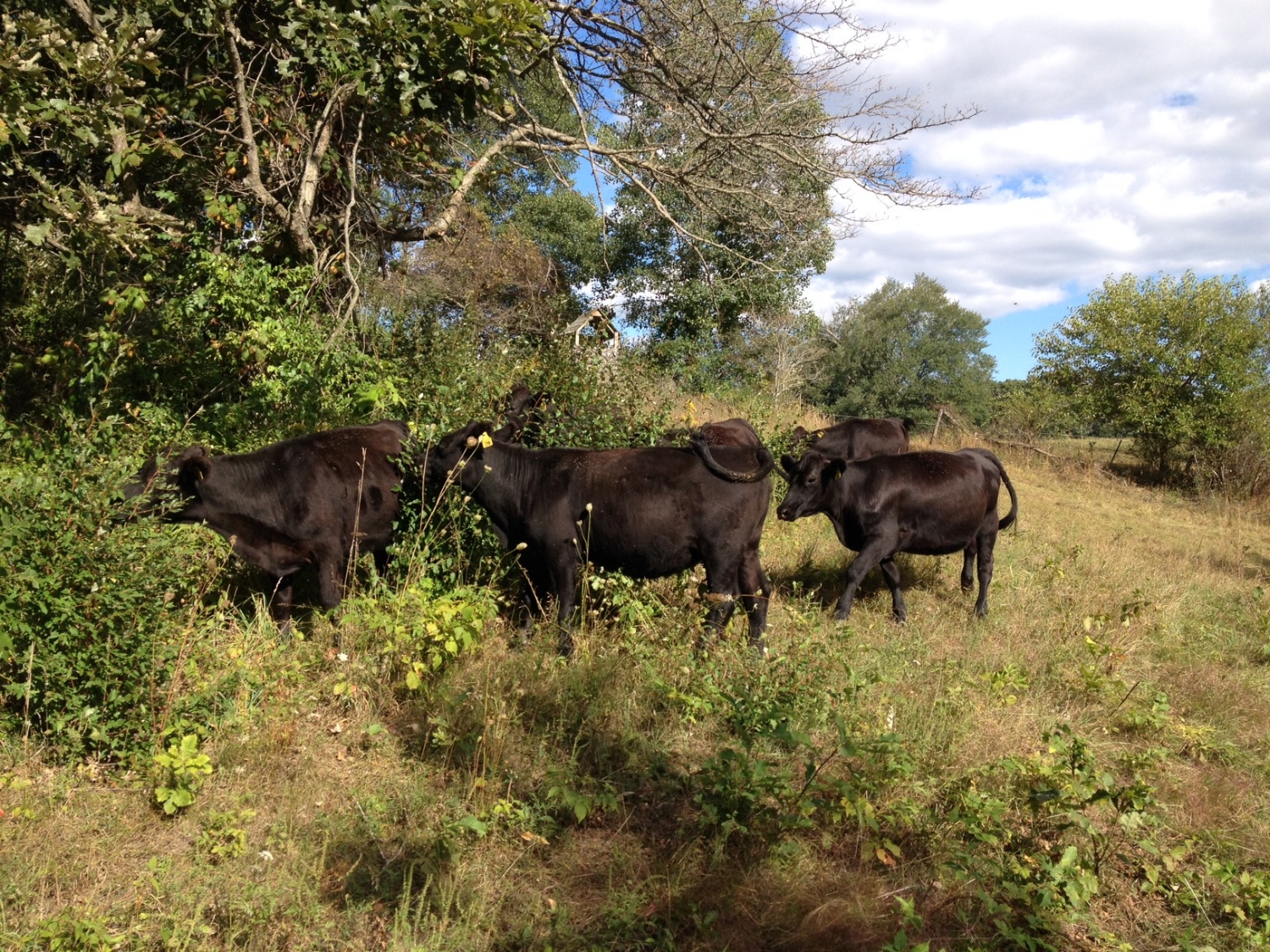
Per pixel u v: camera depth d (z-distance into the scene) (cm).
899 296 5466
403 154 1067
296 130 937
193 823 377
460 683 482
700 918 333
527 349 976
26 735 394
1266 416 2256
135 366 824
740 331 2308
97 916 315
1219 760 508
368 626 522
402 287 1153
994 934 339
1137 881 383
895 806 399
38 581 394
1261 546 1410
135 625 411
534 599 599
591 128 1362
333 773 421
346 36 770
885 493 711
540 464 575
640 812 408
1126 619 691
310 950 310
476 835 373
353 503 571
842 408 5347
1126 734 531
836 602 764
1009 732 489
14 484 451
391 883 346
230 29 830
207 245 888
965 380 5281
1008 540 1102
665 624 566
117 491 429
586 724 465
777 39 1107
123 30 648
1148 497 2033
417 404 738
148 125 797
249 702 456
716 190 1116
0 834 348
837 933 330
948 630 712
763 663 510
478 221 2036
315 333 804
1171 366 2342
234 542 543
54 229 739
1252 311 2456
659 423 791
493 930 324
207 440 763
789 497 725
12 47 601
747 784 383
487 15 773
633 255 2214
